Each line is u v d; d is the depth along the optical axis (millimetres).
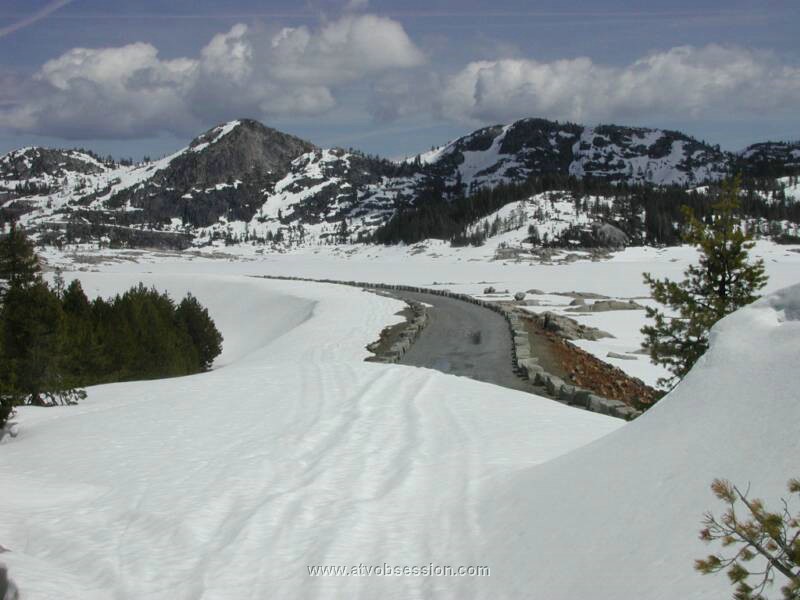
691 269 16125
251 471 10250
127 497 9352
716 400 6504
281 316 59156
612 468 6875
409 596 6273
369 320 43219
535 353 27562
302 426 13258
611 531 5875
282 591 6539
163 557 7367
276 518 8289
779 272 87938
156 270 145375
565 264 129875
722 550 4680
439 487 9328
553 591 5582
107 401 17766
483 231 195125
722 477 5418
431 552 7172
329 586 6551
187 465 10742
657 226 177250
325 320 43906
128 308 36406
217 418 14234
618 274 96250
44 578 6699
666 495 5770
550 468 8195
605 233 176500
